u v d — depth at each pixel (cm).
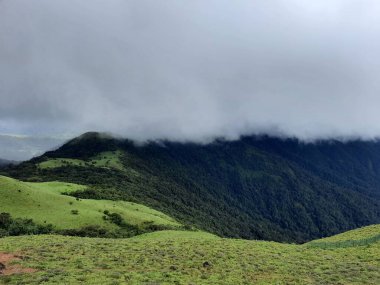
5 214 11700
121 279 3497
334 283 3847
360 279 4003
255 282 3756
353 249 5634
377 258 4959
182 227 15538
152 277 3650
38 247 4694
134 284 3366
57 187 19175
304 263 4638
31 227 11062
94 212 13588
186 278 3697
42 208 12888
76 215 12862
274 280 3850
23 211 12306
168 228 14162
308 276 4081
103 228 12400
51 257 4247
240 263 4416
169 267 4056
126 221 13625
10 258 4122
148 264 4150
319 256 5153
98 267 3947
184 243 5525
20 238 5653
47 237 5838
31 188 14038
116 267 3978
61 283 3309
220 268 4147
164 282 3516
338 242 6294
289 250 5584
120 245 5162
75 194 18588
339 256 5203
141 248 4978
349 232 7631
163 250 4872
